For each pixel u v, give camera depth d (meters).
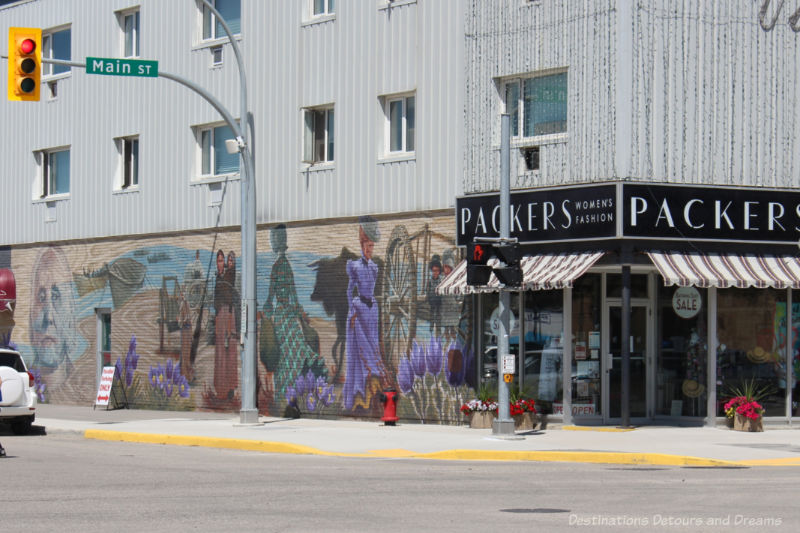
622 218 21.22
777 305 23.17
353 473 16.20
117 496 13.46
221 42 29.12
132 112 31.39
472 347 24.06
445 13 24.62
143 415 28.52
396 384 25.23
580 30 22.36
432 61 24.80
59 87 33.59
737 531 10.67
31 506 12.58
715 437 20.91
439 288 23.45
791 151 22.75
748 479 15.32
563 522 11.26
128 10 31.91
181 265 30.00
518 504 12.63
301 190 27.33
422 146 24.94
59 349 33.34
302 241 27.28
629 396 22.28
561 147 22.59
